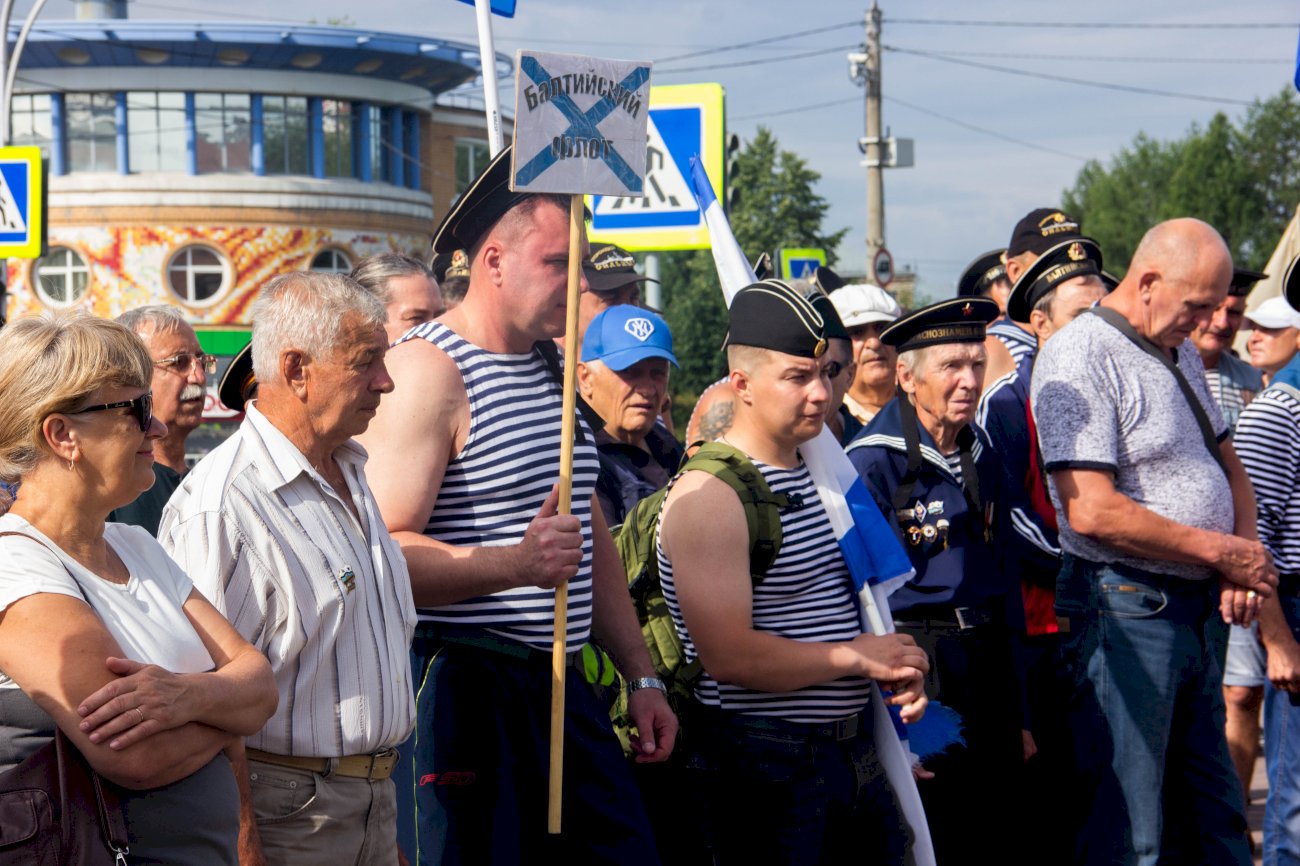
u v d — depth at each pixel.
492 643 3.55
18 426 2.54
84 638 2.50
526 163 3.46
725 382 4.86
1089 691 4.58
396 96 43.69
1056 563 4.91
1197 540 4.40
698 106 7.23
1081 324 4.61
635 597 4.14
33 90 40.47
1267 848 5.06
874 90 27.19
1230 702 6.29
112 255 40.72
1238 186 70.88
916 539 4.40
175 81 40.59
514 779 3.54
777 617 3.79
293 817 2.96
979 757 4.45
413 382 3.49
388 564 3.17
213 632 2.79
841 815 3.84
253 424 3.05
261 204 41.25
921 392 4.48
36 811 2.41
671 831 3.99
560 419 3.71
